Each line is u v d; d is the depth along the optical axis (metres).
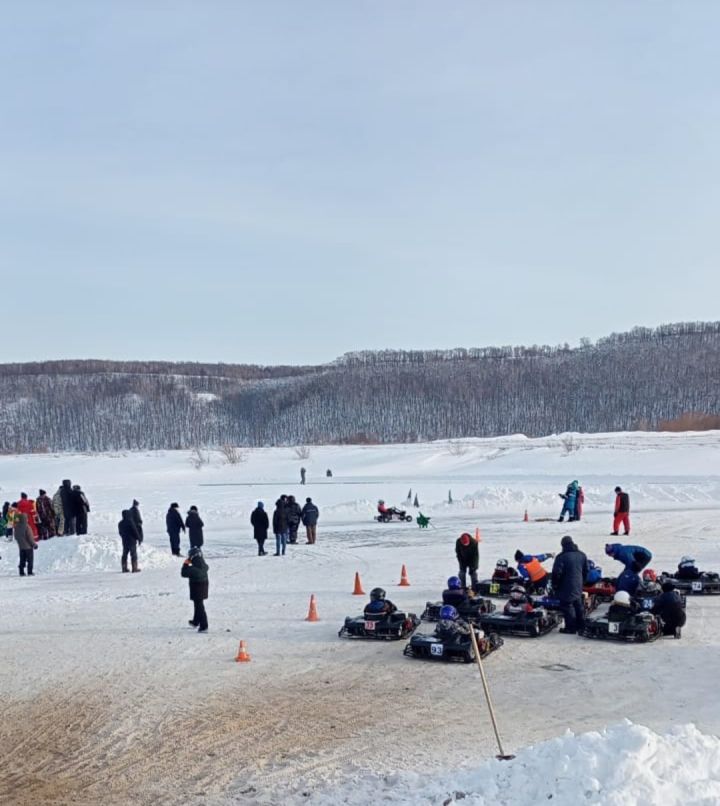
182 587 22.75
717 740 7.95
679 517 36.31
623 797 7.00
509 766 8.17
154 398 198.50
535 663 14.14
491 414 163.62
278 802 8.80
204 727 11.25
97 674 13.95
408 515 39.97
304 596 20.48
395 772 9.41
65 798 9.12
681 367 175.75
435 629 14.95
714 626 16.67
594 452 73.81
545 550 27.36
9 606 20.47
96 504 51.59
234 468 89.06
